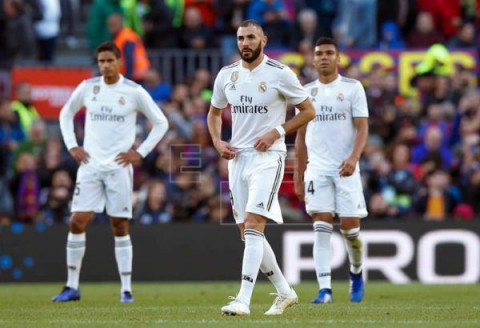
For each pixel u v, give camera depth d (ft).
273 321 92.79
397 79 214.69
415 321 94.73
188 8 221.05
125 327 89.51
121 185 127.54
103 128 127.44
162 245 170.40
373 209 178.70
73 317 101.09
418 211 183.73
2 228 169.78
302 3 231.30
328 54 121.08
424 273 169.58
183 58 216.33
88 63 230.07
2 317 101.86
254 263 97.60
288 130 99.81
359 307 112.37
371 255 169.78
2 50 222.69
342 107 121.29
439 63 212.84
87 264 169.89
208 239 170.71
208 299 132.46
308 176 122.62
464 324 92.12
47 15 222.28
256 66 100.63
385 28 225.76
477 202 187.11
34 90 206.08
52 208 179.01
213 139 102.68
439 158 191.31
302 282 168.35
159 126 129.08
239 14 221.66
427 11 230.27
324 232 122.01
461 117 201.67
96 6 210.79
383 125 204.03
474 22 236.43
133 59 201.46
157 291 149.89
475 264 169.48
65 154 191.31
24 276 169.58
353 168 119.24
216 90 103.14
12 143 199.31
